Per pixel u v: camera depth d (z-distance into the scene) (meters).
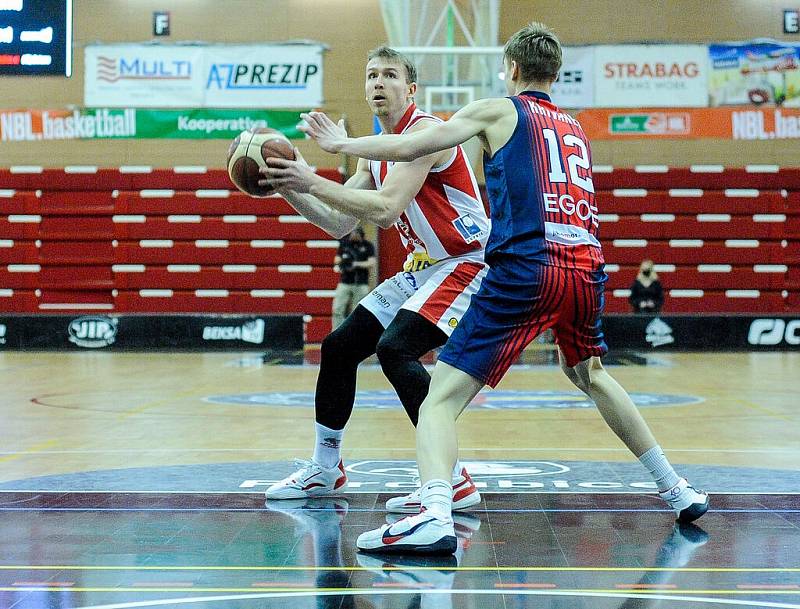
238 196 19.95
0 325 17.52
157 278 20.05
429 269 4.71
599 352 4.12
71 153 20.06
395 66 4.70
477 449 6.49
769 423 7.95
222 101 19.25
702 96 18.81
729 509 4.48
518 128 3.89
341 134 3.90
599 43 18.81
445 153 4.54
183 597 3.06
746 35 19.66
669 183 19.66
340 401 4.81
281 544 3.81
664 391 10.73
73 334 17.48
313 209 4.63
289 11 19.98
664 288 19.80
